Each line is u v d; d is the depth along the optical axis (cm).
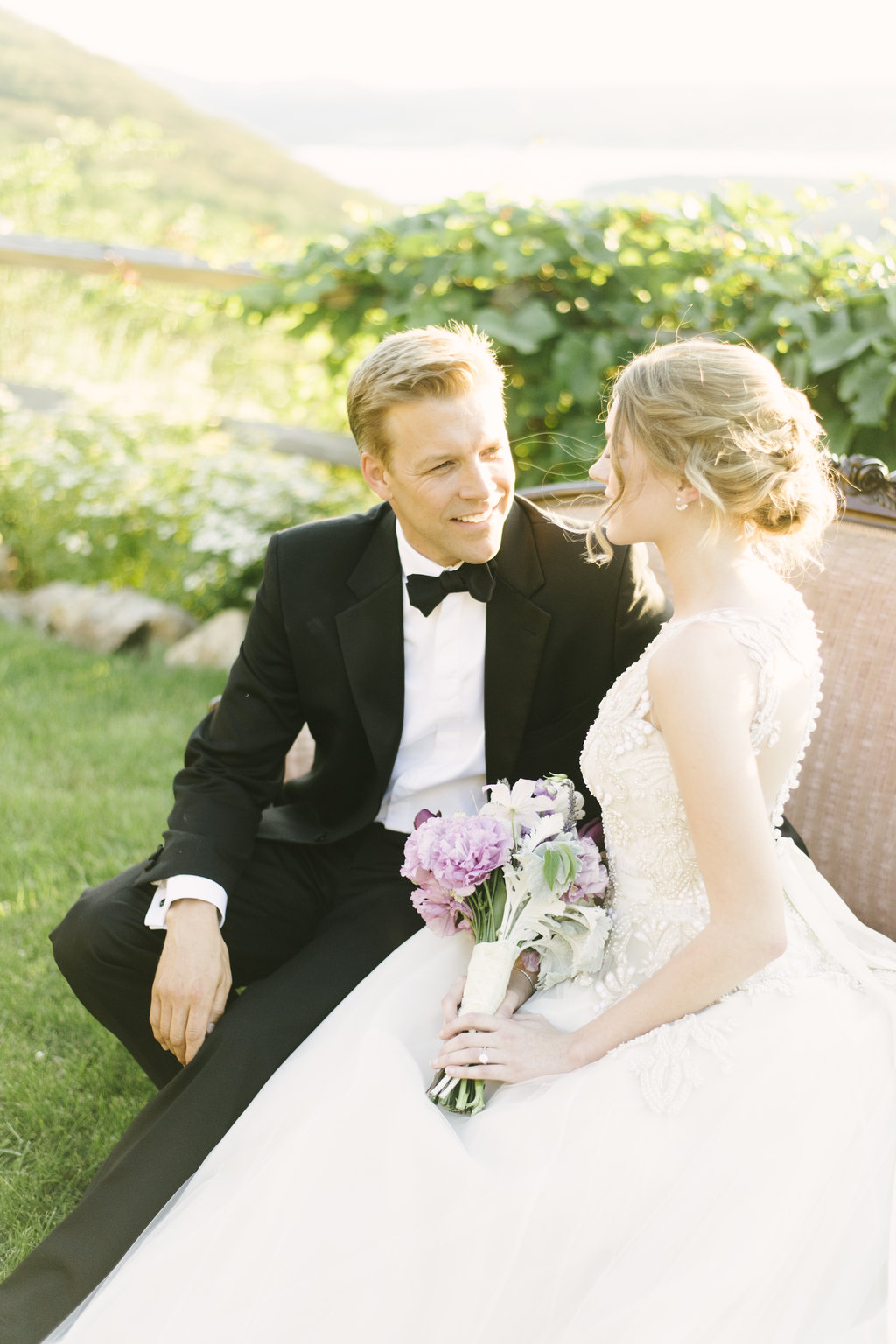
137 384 701
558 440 391
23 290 723
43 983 268
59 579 582
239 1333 143
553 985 179
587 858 172
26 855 325
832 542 229
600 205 377
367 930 209
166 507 566
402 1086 158
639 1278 138
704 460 156
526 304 391
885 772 215
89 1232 171
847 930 185
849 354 306
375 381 189
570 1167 145
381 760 216
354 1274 143
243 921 217
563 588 209
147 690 467
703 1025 155
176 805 219
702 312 354
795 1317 136
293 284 450
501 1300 139
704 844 149
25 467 603
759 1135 145
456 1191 146
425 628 213
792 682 158
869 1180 143
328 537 220
